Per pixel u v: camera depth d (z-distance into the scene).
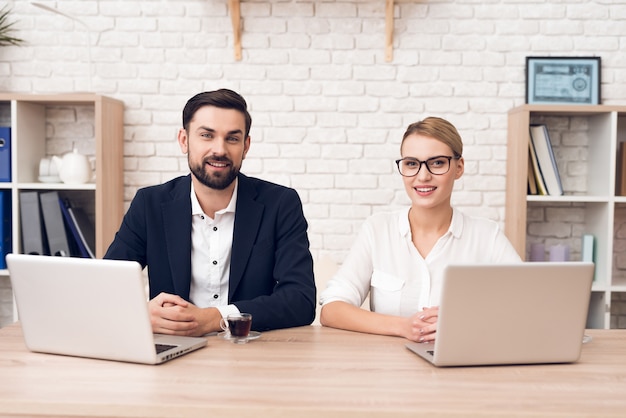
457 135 1.94
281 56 3.21
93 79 3.22
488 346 1.37
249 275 1.92
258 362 1.39
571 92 3.17
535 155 3.02
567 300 1.37
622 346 1.60
